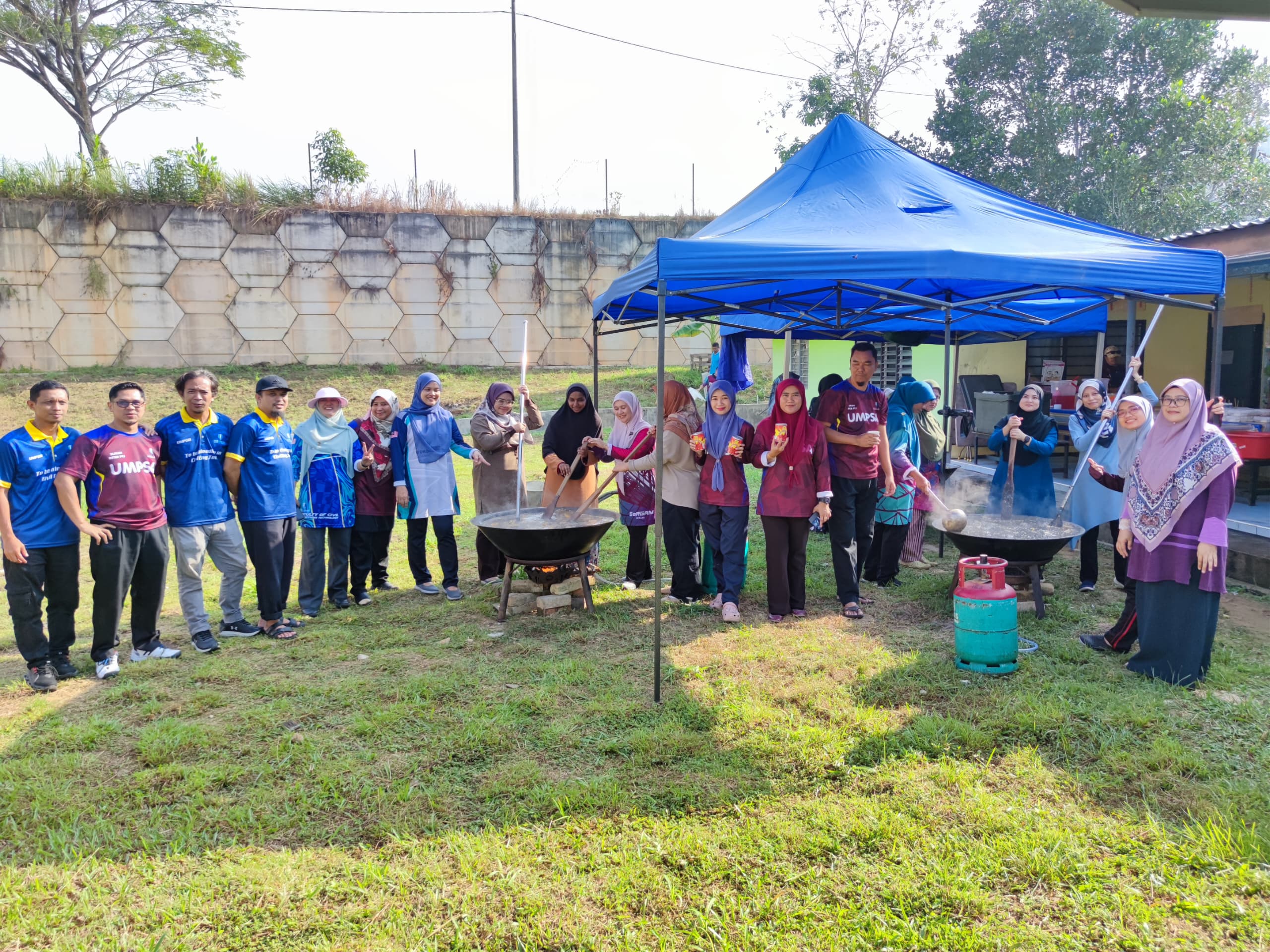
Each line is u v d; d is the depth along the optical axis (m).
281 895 2.79
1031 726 3.83
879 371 14.50
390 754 3.77
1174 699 4.15
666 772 3.54
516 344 18.41
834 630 5.32
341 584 5.99
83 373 15.91
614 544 8.01
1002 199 5.67
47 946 2.60
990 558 4.63
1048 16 17.88
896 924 2.58
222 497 5.18
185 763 3.72
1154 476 4.33
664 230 18.91
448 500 6.17
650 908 2.71
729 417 5.59
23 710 4.30
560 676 4.61
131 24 19.17
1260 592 6.16
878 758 3.60
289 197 17.50
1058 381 10.47
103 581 4.67
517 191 22.52
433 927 2.63
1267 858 2.83
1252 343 9.45
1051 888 2.75
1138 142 17.92
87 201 15.95
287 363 17.23
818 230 4.73
